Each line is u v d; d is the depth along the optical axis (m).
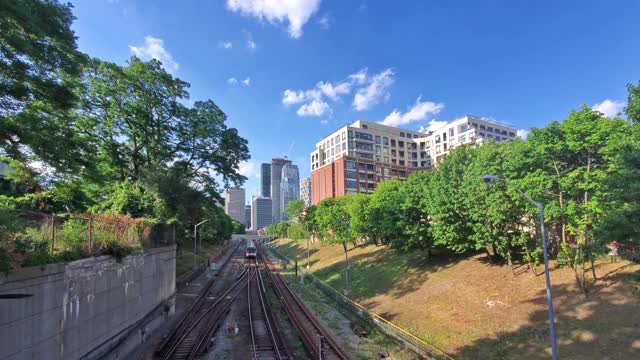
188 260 52.34
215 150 39.41
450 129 133.00
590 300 20.11
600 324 17.97
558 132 21.80
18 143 13.90
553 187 22.81
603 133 19.64
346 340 21.25
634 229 12.22
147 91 33.16
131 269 18.55
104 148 31.34
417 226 33.47
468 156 32.12
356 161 118.75
